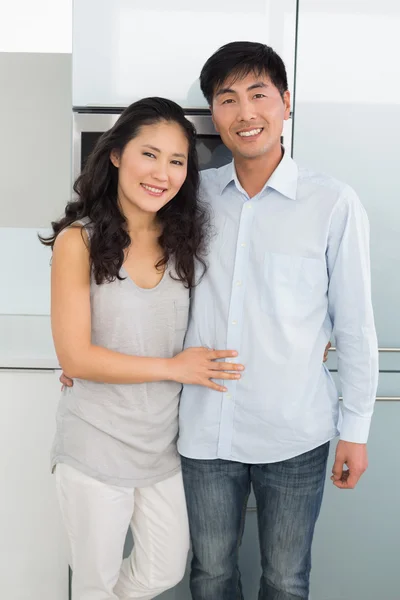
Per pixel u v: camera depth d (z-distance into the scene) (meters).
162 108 1.40
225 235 1.50
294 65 1.79
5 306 2.65
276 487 1.52
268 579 1.58
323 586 1.99
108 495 1.50
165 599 1.97
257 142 1.43
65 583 2.08
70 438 1.50
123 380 1.43
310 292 1.45
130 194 1.41
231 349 1.48
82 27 1.76
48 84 2.05
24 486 2.04
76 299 1.41
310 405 1.48
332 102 1.81
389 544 1.97
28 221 2.12
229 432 1.51
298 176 1.48
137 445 1.50
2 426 2.01
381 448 1.93
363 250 1.43
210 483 1.54
